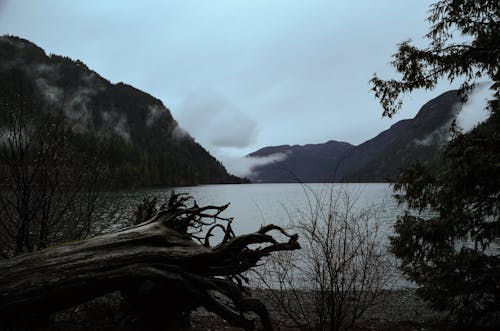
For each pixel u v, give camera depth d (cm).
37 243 458
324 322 379
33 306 331
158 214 463
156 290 382
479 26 460
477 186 473
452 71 474
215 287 379
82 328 414
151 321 407
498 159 440
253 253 398
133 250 382
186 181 16250
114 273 360
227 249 390
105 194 554
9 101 462
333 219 379
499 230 466
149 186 10794
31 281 329
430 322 633
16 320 331
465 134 481
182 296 402
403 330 568
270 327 387
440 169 511
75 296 348
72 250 367
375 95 529
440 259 520
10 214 461
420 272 542
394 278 909
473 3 443
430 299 528
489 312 482
